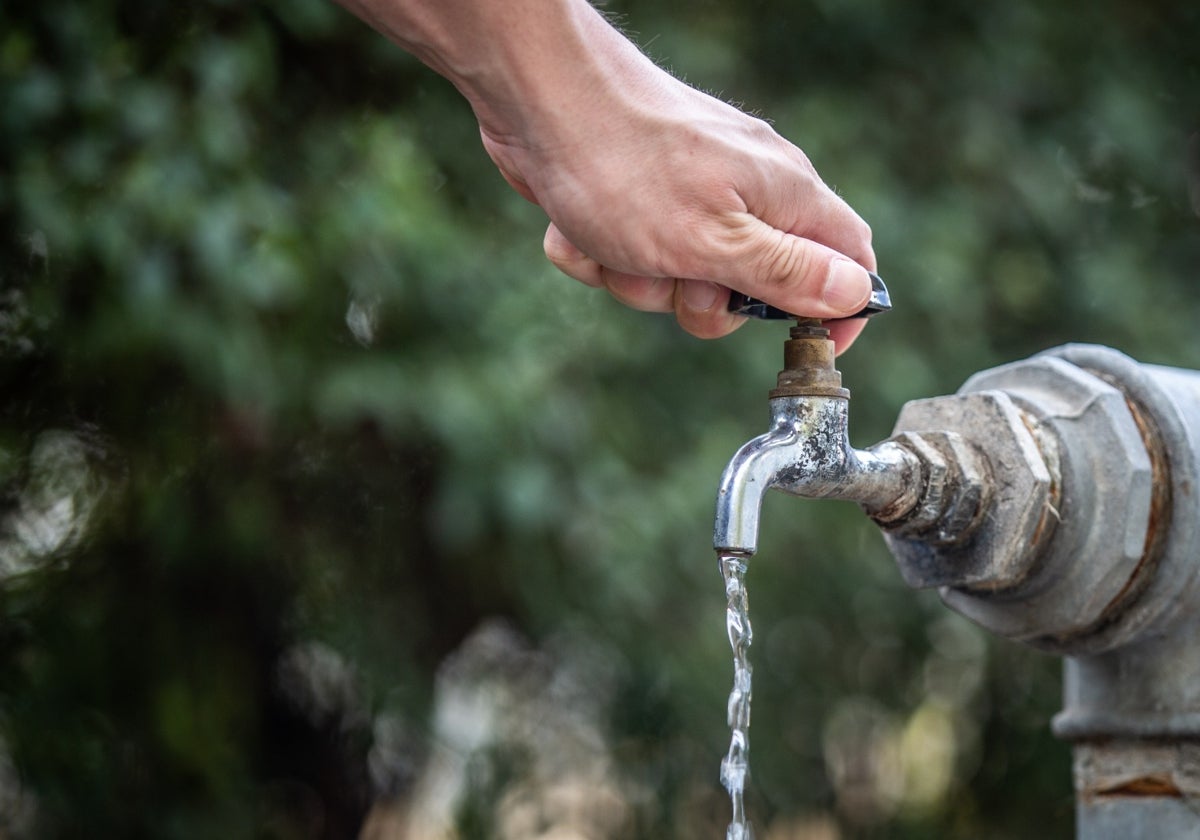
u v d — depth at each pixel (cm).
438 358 249
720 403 289
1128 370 132
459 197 278
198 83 243
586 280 143
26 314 252
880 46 310
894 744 342
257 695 299
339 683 302
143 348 235
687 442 283
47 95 225
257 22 246
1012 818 344
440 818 311
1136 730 134
